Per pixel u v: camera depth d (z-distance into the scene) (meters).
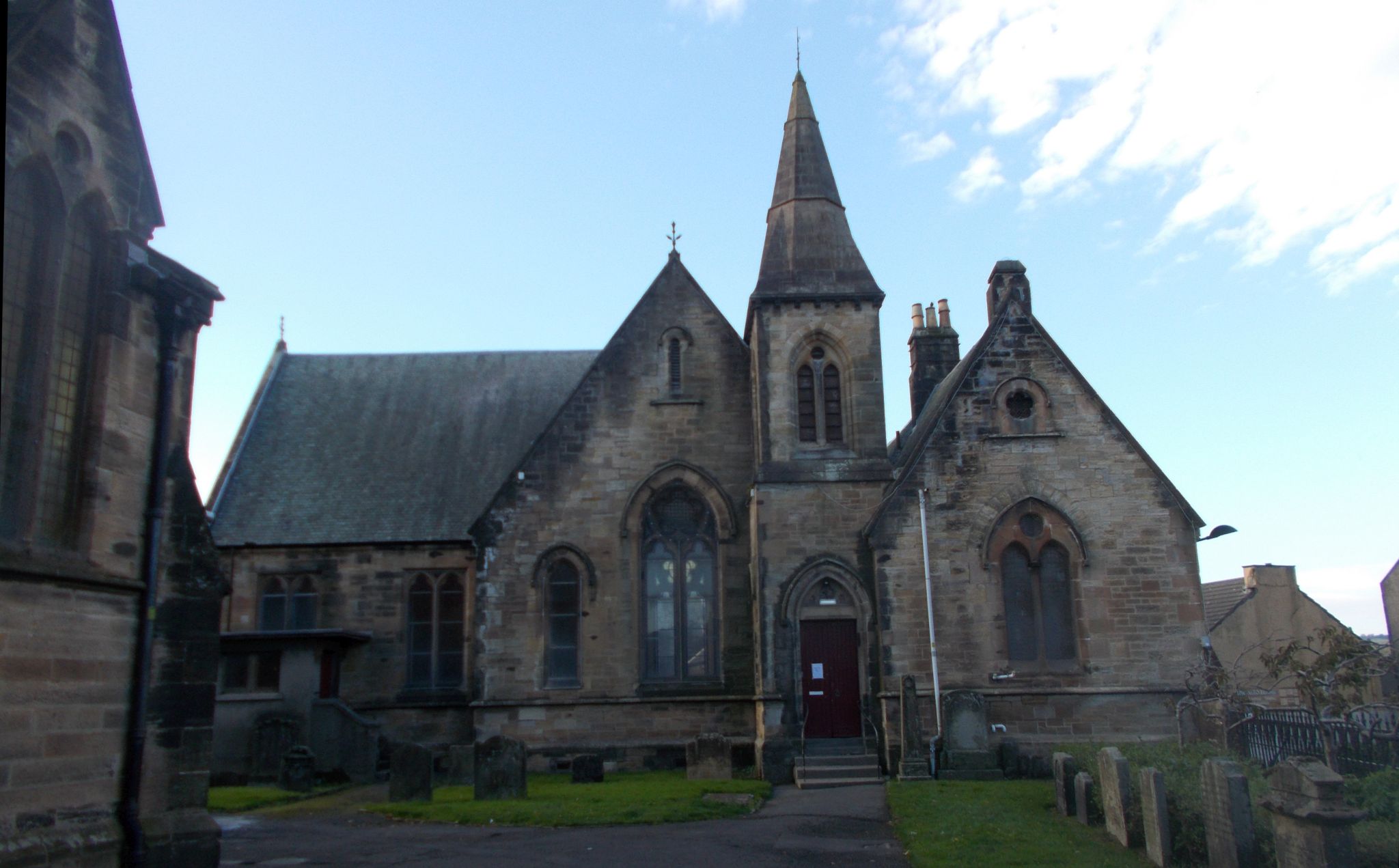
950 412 28.75
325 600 33.53
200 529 15.26
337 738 29.31
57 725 12.53
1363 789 14.76
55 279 13.16
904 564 27.83
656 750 30.11
